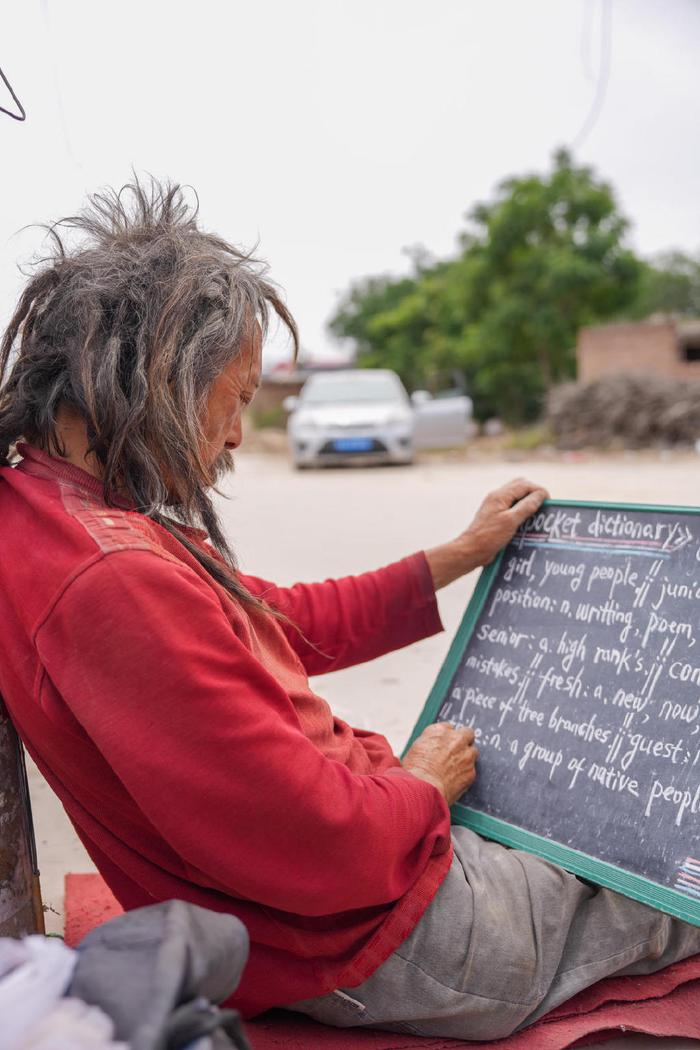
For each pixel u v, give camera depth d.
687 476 12.86
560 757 2.17
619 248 27.97
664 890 1.88
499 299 28.59
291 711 1.65
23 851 1.88
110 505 1.65
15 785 1.85
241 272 1.78
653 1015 1.98
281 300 1.90
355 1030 1.92
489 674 2.42
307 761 1.58
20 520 1.60
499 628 2.48
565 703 2.25
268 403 31.59
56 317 1.67
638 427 17.84
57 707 1.53
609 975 2.08
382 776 1.81
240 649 1.57
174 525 1.76
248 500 11.33
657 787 2.00
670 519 2.32
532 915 1.92
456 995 1.83
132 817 1.65
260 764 1.52
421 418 18.31
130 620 1.47
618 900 2.02
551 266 27.41
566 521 2.51
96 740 1.49
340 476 14.84
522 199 28.06
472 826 2.20
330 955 1.75
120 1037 1.10
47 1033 1.07
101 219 1.84
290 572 6.58
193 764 1.49
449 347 31.61
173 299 1.65
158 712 1.48
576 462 16.06
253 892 1.58
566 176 28.14
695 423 17.53
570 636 2.34
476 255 30.06
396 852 1.72
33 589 1.52
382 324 40.34
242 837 1.53
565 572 2.44
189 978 1.19
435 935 1.82
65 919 2.41
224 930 1.31
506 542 2.55
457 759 2.18
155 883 1.69
